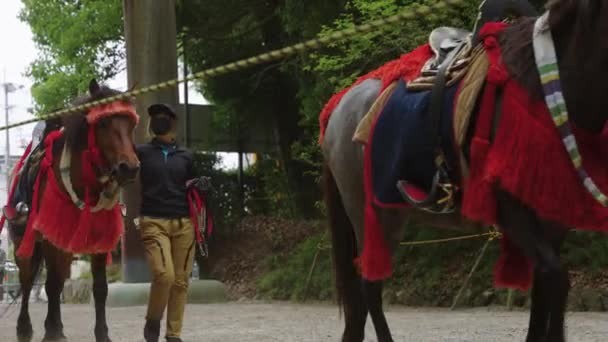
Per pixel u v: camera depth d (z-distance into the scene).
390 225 5.30
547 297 4.01
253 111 20.31
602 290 10.27
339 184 5.70
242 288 16.39
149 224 6.59
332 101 5.98
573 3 4.05
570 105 4.04
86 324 10.32
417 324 8.98
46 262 7.66
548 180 3.90
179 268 6.74
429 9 3.45
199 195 6.82
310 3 14.95
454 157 4.54
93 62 20.44
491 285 11.48
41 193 7.38
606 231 4.01
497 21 4.70
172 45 14.76
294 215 19.28
